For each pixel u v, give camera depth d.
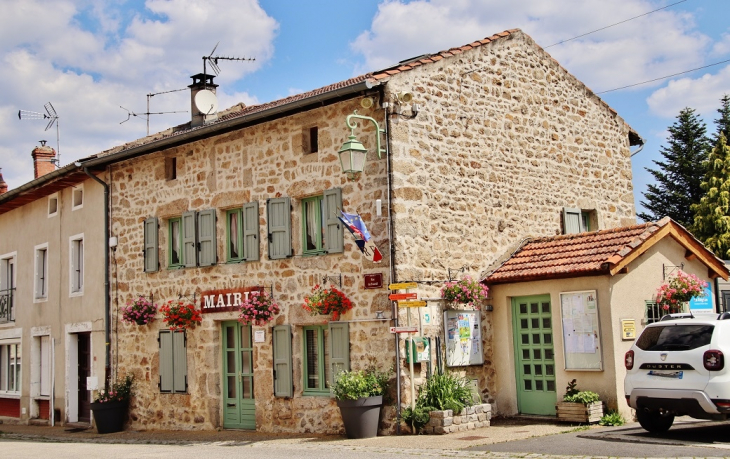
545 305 12.20
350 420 11.08
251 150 13.59
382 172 11.67
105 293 16.14
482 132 13.08
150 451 10.97
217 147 14.16
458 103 12.73
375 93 11.77
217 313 13.85
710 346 8.70
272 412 12.86
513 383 12.45
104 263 16.31
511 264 12.75
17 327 19.52
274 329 12.89
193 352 14.23
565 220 14.34
